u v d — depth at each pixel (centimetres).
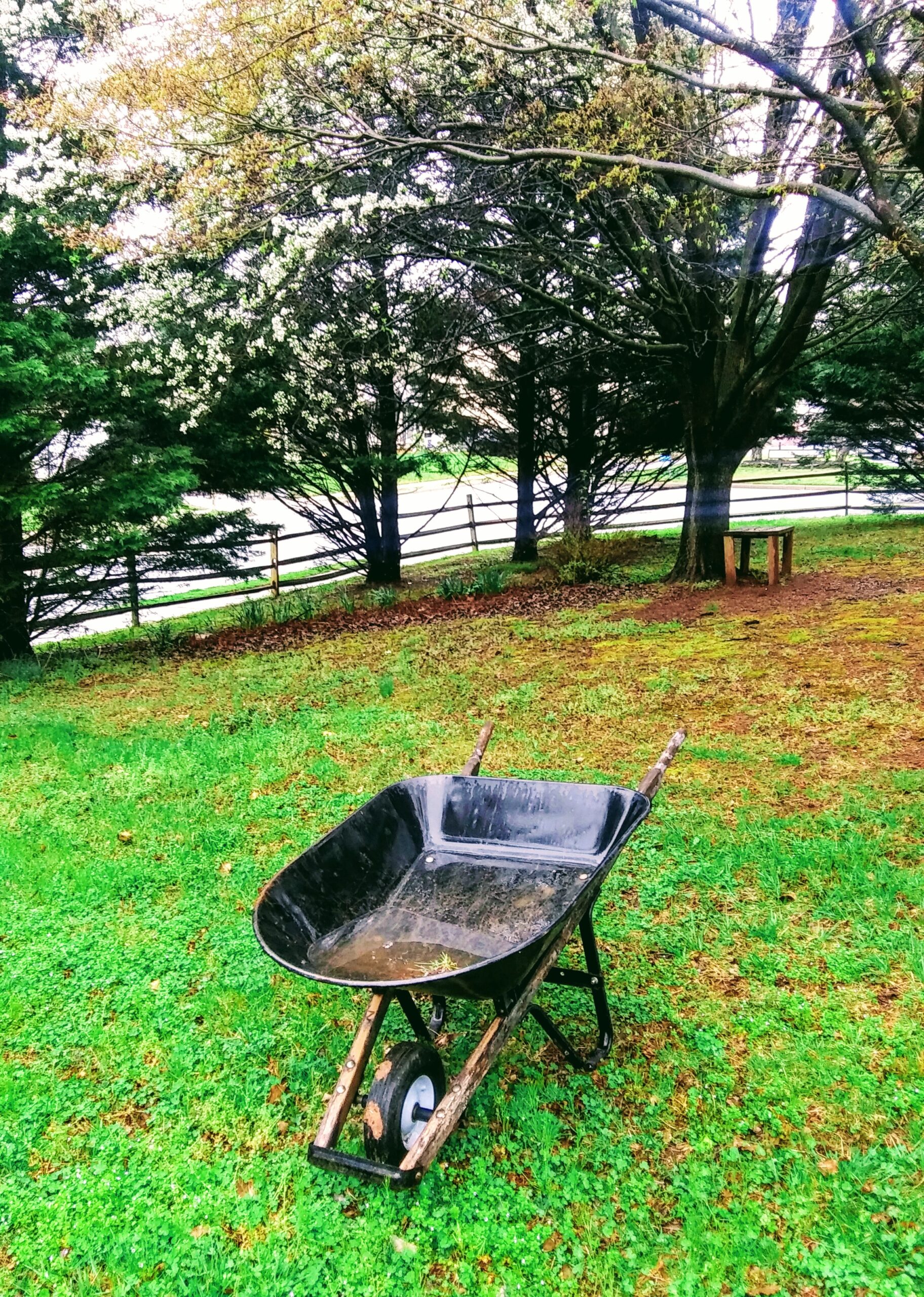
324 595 1533
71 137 795
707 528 1259
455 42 757
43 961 412
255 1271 252
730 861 467
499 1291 243
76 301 1089
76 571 1128
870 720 657
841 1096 305
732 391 1163
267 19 646
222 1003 376
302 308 1021
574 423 1516
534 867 372
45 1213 276
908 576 1191
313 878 327
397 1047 283
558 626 1080
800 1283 242
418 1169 258
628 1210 267
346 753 678
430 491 3111
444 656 979
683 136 760
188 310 1033
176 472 1037
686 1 738
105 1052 350
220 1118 314
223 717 795
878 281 1210
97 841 541
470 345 1301
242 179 741
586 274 1055
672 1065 328
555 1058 339
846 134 644
